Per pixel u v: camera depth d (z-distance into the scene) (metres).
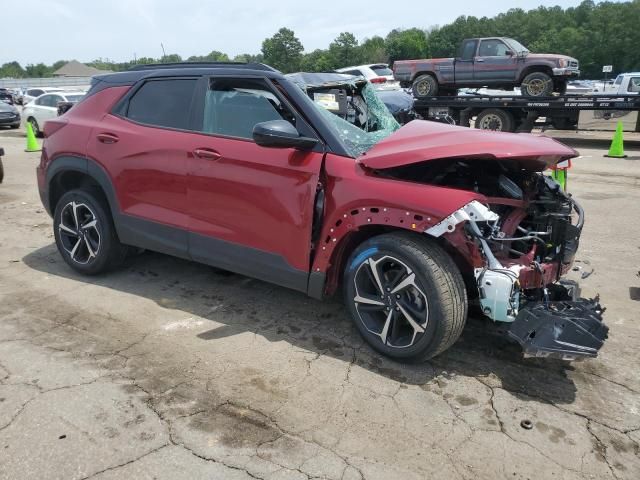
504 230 3.28
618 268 5.09
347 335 3.71
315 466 2.46
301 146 3.29
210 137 3.78
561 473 2.45
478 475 2.43
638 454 2.58
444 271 3.00
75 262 4.67
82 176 4.63
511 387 3.11
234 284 4.59
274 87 3.58
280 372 3.23
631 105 13.63
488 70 15.55
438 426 2.76
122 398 2.95
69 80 73.00
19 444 2.57
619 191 8.65
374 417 2.82
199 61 4.11
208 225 3.83
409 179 3.36
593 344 2.82
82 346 3.51
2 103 22.03
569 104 14.34
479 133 3.48
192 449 2.56
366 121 4.55
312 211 3.33
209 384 3.10
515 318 3.01
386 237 3.16
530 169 3.58
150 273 4.81
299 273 3.49
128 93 4.33
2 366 3.24
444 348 3.14
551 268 3.25
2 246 5.63
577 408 2.92
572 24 110.94
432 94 16.67
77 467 2.43
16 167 11.38
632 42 94.50
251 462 2.48
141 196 4.13
